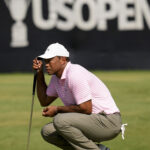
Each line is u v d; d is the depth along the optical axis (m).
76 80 12.53
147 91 30.05
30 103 26.16
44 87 14.09
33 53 40.88
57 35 41.00
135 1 41.62
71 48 41.19
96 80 12.95
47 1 40.88
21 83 34.25
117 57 41.50
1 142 17.56
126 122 20.78
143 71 41.22
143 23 41.66
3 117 22.27
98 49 41.44
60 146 13.69
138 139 17.83
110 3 41.44
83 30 41.22
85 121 12.66
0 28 40.53
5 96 28.50
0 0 40.38
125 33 41.59
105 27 41.44
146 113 22.83
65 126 12.63
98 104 12.84
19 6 40.59
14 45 40.72
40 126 20.36
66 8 41.06
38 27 40.84
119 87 31.77
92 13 41.28
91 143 12.77
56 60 12.85
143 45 41.72
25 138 18.20
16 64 40.88
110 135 12.95
